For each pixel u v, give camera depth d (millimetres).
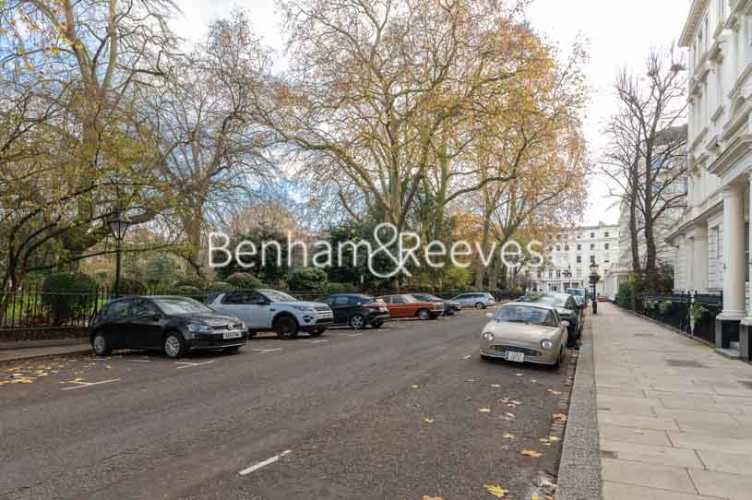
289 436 5859
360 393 8227
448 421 6684
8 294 13664
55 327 14555
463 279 53781
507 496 4383
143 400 7633
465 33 25547
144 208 16922
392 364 11297
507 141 27609
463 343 15469
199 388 8539
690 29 34906
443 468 4984
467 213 52250
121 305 13047
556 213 47000
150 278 32125
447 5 25719
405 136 28438
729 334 13930
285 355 12664
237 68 23688
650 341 17078
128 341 12531
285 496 4215
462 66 26875
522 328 11672
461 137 31359
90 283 15703
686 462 5109
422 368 10812
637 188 36750
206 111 23562
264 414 6836
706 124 31125
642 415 7023
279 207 27547
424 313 28078
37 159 12914
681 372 10672
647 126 35844
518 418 6992
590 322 27250
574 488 4438
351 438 5832
